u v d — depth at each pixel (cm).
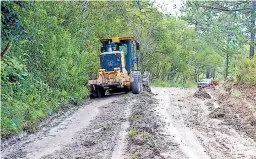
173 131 1071
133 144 901
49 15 1677
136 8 3719
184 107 1608
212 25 4825
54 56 1537
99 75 1973
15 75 1104
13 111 1048
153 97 2019
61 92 1557
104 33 2664
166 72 5456
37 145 936
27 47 1409
